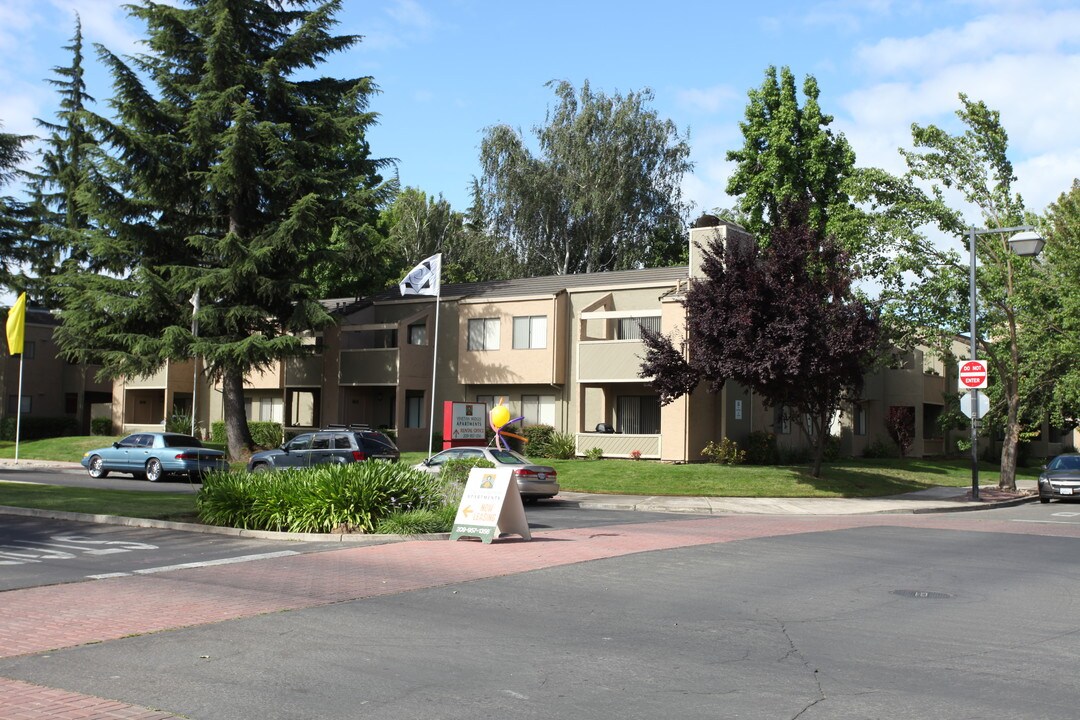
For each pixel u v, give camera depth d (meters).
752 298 26.05
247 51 36.16
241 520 16.23
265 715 6.12
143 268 33.50
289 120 36.41
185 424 43.41
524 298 37.00
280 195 35.41
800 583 11.57
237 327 35.06
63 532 15.85
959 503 25.84
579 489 27.62
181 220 36.31
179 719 6.02
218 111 33.84
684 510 23.25
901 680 7.10
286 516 15.90
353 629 8.68
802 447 36.56
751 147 43.31
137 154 33.53
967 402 27.53
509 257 51.72
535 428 35.62
